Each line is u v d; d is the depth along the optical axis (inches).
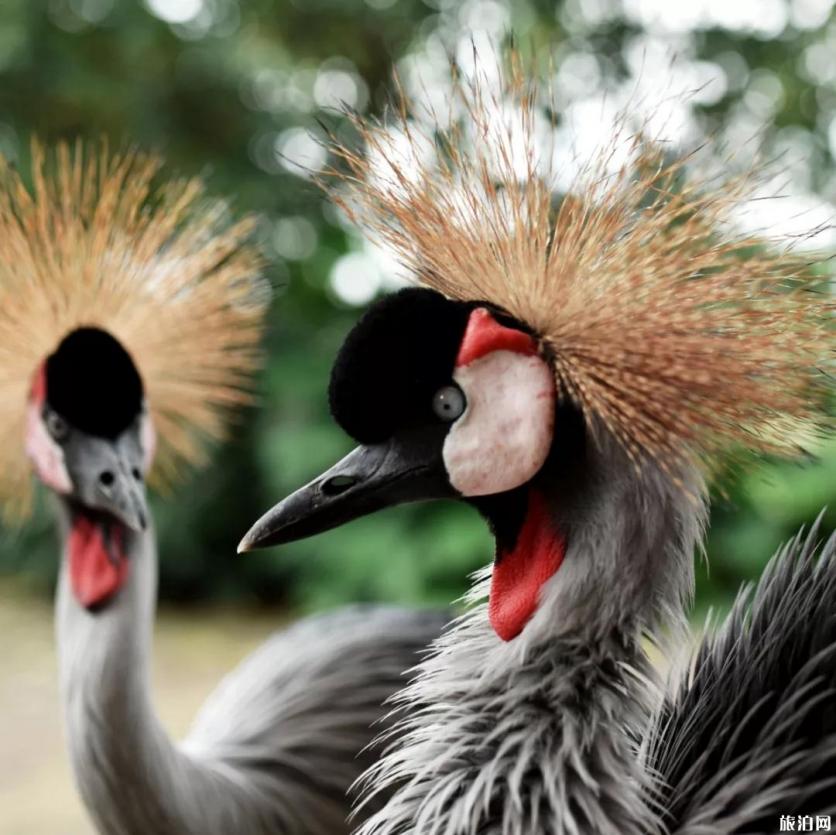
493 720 43.3
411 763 44.5
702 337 41.5
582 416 42.4
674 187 48.9
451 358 42.8
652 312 41.8
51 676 173.5
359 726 81.0
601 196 44.3
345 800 78.5
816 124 174.2
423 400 43.4
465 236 45.6
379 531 185.6
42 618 208.5
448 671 45.8
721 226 43.2
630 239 43.3
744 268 42.3
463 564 175.9
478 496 44.2
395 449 44.3
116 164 80.8
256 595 218.4
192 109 219.6
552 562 43.3
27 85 210.2
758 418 41.5
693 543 43.2
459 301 44.1
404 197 47.0
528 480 43.2
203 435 93.6
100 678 64.4
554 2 164.4
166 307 76.2
